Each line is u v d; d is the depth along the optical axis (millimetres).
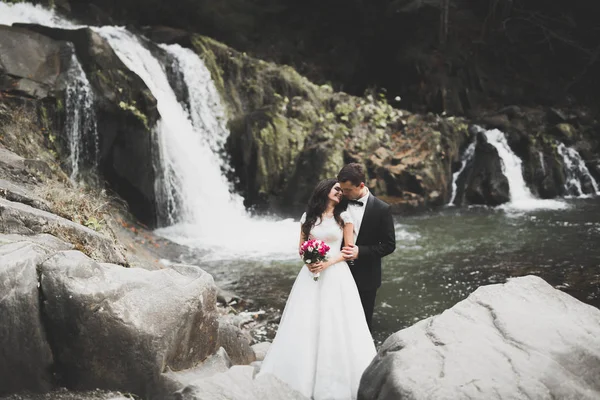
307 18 17922
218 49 13469
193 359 3354
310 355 3666
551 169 14945
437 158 13859
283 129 12797
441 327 3111
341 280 3842
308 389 3574
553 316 3172
